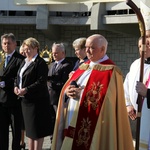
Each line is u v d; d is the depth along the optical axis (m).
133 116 3.97
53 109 6.15
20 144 5.55
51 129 5.06
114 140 3.51
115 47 15.14
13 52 5.27
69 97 3.77
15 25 15.52
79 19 13.67
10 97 5.14
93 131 3.58
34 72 4.91
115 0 12.59
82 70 3.83
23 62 5.09
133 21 12.36
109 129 3.52
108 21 12.92
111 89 3.56
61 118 3.86
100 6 12.97
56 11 13.84
